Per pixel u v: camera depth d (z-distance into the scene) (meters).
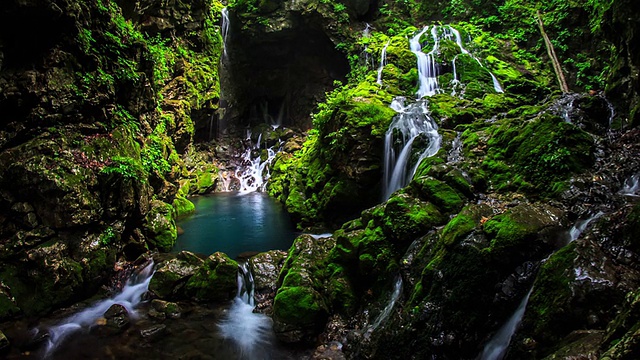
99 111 8.55
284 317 6.21
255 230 11.59
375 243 6.45
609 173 6.28
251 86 21.09
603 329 3.55
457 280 4.83
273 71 20.81
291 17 18.38
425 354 4.81
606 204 5.61
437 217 6.23
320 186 11.91
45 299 6.90
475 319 4.61
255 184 18.12
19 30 7.01
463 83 13.91
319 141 12.98
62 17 7.42
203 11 16.28
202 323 6.82
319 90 20.03
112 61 8.98
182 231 11.38
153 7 13.58
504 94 12.80
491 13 17.70
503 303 4.49
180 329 6.64
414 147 9.84
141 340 6.32
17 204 7.13
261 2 18.42
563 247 4.31
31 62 7.36
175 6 14.80
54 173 7.20
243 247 10.13
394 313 5.46
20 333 6.39
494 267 4.62
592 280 3.79
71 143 7.79
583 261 3.97
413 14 19.27
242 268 8.06
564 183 6.21
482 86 13.65
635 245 4.02
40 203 7.19
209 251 9.81
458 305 4.74
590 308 3.72
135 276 8.16
